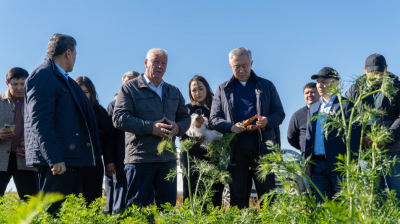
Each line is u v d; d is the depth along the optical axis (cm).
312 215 228
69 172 364
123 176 496
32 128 347
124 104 424
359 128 401
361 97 226
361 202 203
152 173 417
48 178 354
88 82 498
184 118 457
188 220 272
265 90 461
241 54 459
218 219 285
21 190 473
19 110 489
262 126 432
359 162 223
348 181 216
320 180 442
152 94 434
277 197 248
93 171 479
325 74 453
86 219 268
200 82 538
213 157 442
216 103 473
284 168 232
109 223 278
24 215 86
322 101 460
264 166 239
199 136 478
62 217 259
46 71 365
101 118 495
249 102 459
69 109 373
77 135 373
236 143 450
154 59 436
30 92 357
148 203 433
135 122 408
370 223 182
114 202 497
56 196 90
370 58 412
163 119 418
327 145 425
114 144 504
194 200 328
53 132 350
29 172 476
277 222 232
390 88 214
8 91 492
